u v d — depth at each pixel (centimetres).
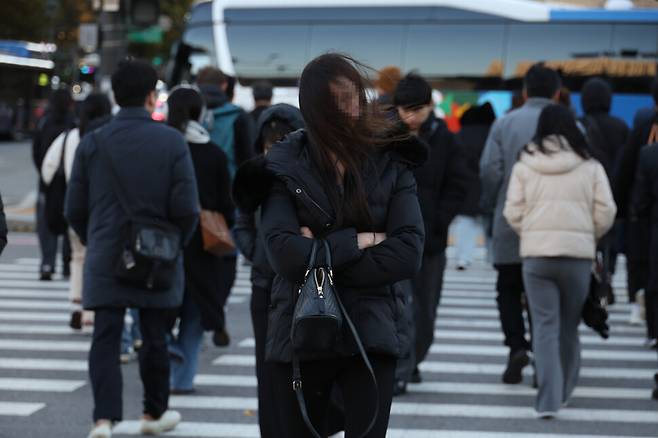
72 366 1961
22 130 10188
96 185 1406
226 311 2634
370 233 888
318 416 912
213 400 1723
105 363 1377
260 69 5212
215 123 2102
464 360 2094
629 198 1998
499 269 1845
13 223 4425
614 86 5038
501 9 5103
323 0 5197
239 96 5206
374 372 885
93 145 1417
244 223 1341
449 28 5125
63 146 2180
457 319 2597
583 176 1574
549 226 1571
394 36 5141
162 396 1477
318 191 884
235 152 2075
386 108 929
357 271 870
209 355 2083
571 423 1617
